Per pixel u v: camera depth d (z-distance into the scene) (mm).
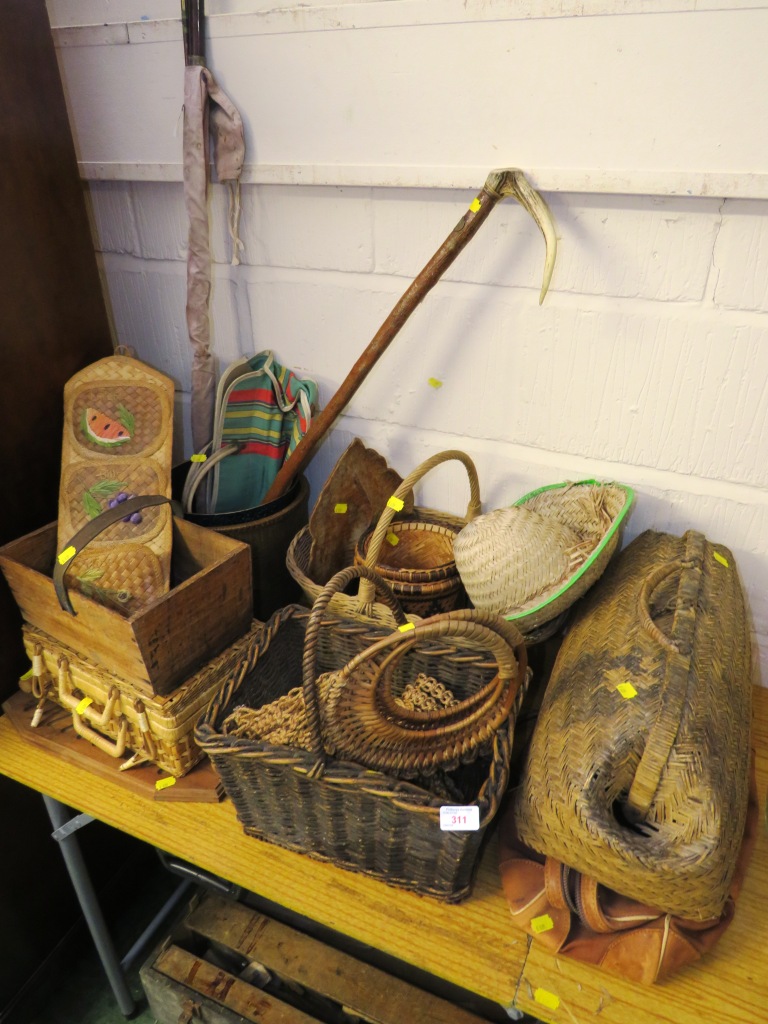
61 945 1451
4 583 1120
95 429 1153
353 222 1139
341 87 1046
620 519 994
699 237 955
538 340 1104
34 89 1046
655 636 867
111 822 1014
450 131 1017
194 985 1209
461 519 1302
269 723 932
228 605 1084
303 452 1189
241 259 1251
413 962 845
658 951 800
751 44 835
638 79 897
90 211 1341
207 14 1072
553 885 848
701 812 744
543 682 1161
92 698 1083
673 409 1072
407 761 875
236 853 973
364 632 1054
